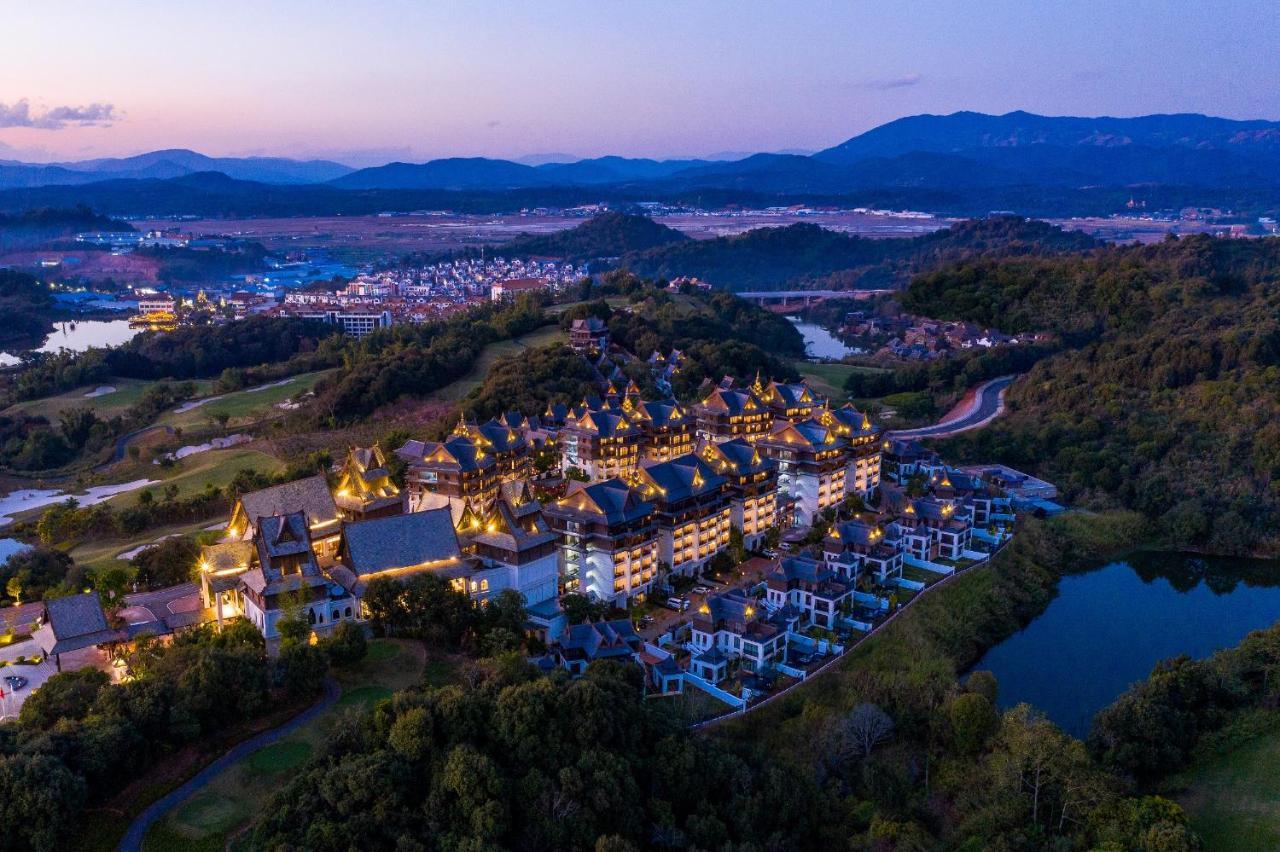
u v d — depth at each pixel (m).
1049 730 158.50
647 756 145.75
